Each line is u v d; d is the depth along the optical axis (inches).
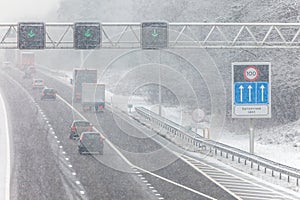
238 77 2618.1
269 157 2775.6
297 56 3863.2
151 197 1670.8
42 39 3110.2
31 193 1728.6
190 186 1879.9
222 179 2041.1
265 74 2613.2
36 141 3075.8
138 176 2069.4
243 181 2009.1
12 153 2650.1
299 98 3865.7
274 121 3902.6
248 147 3129.9
